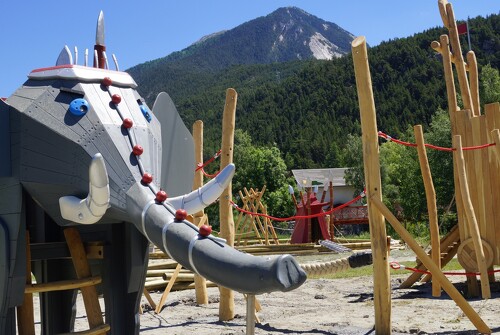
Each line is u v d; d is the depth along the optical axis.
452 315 9.80
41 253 5.87
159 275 14.17
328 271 6.12
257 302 10.45
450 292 8.10
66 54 5.83
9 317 5.46
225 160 9.84
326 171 69.00
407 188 42.09
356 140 62.31
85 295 5.88
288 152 90.62
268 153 59.59
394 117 94.56
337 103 104.44
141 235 5.91
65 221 5.35
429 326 8.88
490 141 11.45
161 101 6.27
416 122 93.50
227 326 9.41
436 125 39.94
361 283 14.97
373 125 8.10
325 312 10.68
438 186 39.44
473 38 105.50
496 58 98.69
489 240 11.48
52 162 5.23
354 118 101.19
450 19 12.38
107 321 6.06
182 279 13.90
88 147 5.21
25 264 5.41
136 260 5.84
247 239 27.80
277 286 4.10
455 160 11.78
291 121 103.50
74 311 6.92
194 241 4.51
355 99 104.44
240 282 4.24
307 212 29.94
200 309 11.27
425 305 10.91
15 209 5.32
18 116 5.34
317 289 14.08
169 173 6.12
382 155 58.94
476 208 11.62
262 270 4.16
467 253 11.71
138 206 4.95
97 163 4.62
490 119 11.44
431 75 103.06
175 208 5.12
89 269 5.96
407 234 8.08
